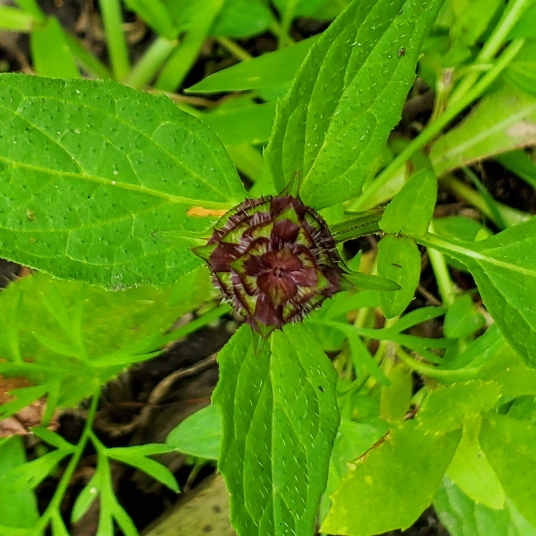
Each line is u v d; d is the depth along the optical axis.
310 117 0.07
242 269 0.06
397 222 0.07
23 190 0.07
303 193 0.07
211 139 0.08
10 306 0.10
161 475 0.09
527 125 0.10
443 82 0.10
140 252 0.08
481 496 0.09
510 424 0.09
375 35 0.07
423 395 0.10
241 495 0.07
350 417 0.09
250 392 0.07
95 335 0.10
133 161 0.08
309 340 0.07
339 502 0.09
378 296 0.09
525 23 0.10
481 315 0.10
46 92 0.07
